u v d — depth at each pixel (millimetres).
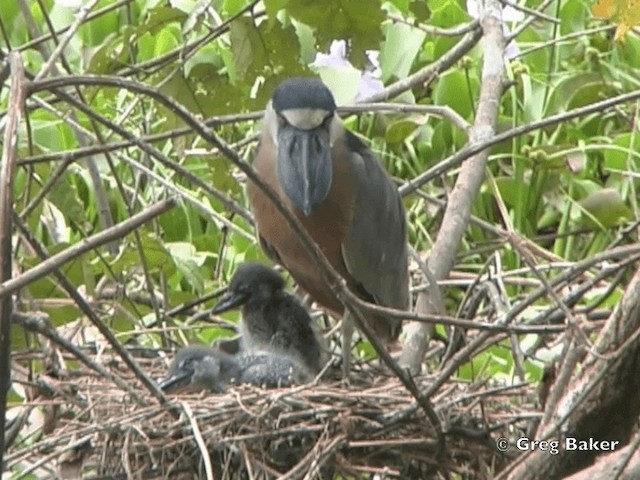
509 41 11898
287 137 9594
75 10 14031
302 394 8547
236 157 6391
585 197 14453
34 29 10930
